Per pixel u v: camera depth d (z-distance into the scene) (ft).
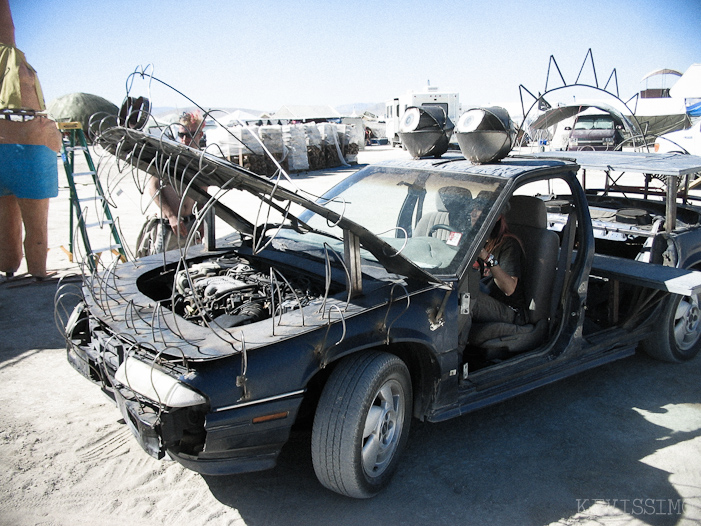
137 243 18.48
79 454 10.92
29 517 9.09
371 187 13.41
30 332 17.20
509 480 10.43
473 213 11.30
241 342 8.13
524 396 13.87
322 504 9.66
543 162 12.68
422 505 9.68
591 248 12.55
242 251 12.81
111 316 9.39
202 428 8.16
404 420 10.13
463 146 12.73
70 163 23.15
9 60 21.11
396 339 9.30
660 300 14.02
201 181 11.05
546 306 12.55
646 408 13.34
